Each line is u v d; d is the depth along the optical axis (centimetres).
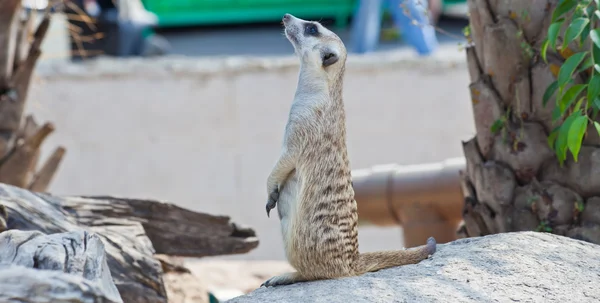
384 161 1318
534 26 600
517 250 521
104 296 357
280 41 1878
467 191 646
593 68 562
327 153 517
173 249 704
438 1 1731
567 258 511
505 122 611
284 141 532
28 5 990
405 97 1312
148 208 683
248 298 476
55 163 847
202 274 969
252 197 1338
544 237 550
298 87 546
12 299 342
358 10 1659
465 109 1306
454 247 547
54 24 1339
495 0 613
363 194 802
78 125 1330
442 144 1314
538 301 446
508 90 611
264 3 1902
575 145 530
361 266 517
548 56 597
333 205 508
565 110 570
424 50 1482
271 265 1033
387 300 443
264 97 1320
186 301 791
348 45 1720
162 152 1341
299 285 497
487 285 466
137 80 1327
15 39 823
